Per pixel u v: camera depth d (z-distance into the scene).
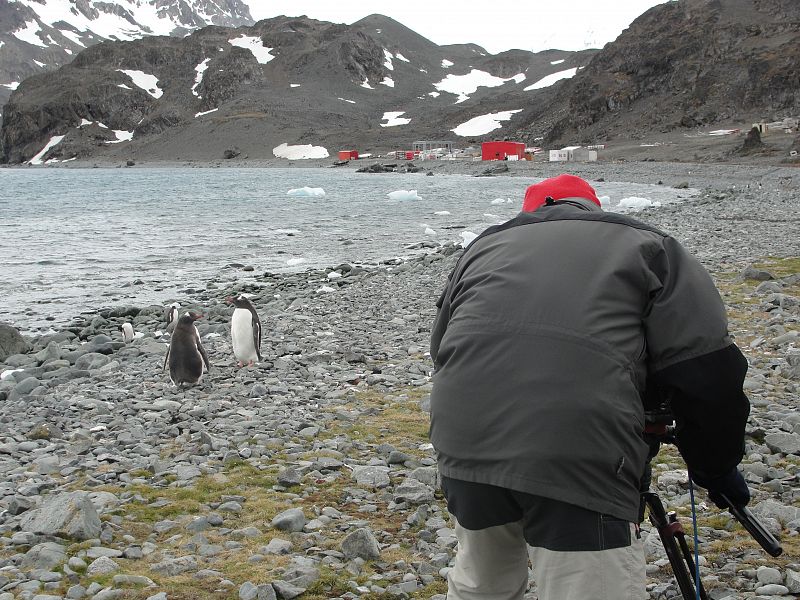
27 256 30.89
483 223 42.53
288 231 39.50
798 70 142.25
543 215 2.80
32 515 5.31
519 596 2.81
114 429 8.03
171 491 6.00
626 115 165.38
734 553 4.73
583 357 2.42
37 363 13.48
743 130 129.00
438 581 4.52
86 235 38.97
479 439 2.48
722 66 158.62
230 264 27.47
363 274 22.56
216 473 6.41
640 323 2.55
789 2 173.12
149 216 51.19
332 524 5.37
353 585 4.43
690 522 5.20
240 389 9.55
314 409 8.38
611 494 2.41
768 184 57.31
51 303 21.08
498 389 2.47
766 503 5.35
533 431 2.39
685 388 2.47
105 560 4.66
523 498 2.44
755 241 21.50
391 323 13.98
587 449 2.37
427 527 5.29
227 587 4.42
